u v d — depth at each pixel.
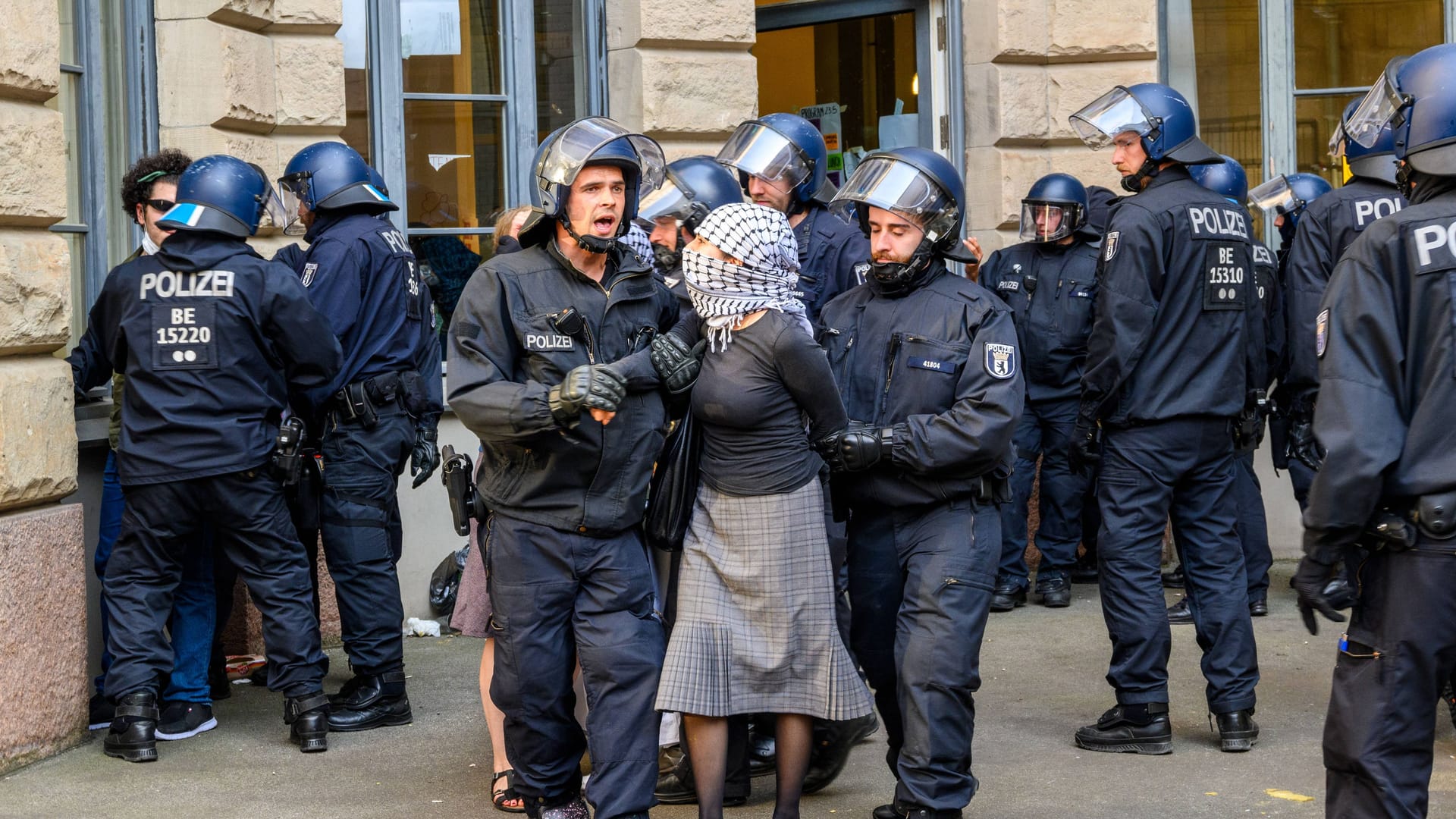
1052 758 4.57
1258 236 7.78
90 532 5.24
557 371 3.46
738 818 4.04
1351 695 3.01
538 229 3.58
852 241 4.96
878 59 8.06
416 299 5.13
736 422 3.47
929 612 3.62
